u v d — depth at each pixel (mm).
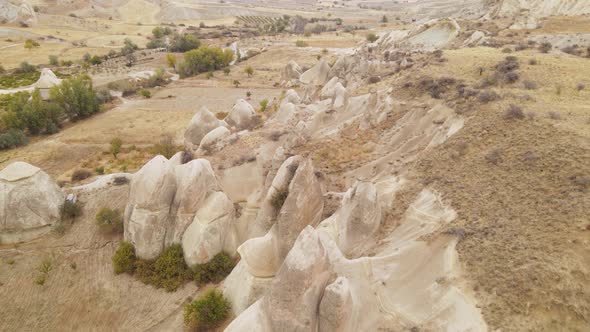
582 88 25828
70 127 53906
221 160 29578
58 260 25219
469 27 59750
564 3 62938
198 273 23016
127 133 50812
